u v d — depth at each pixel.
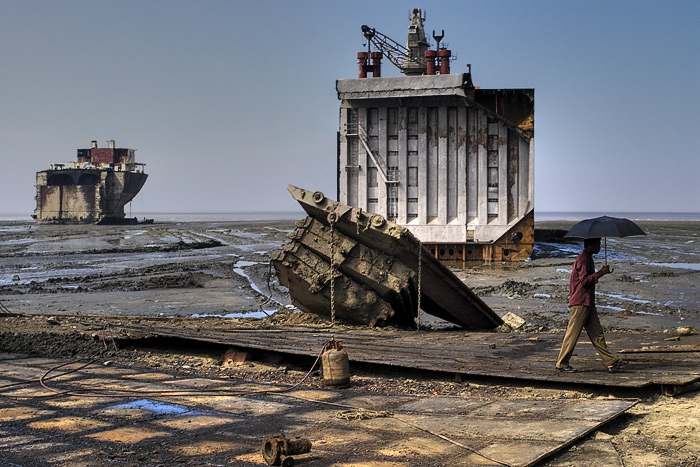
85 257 45.12
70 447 6.79
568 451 6.46
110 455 6.50
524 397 8.62
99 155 141.88
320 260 15.37
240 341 12.03
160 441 6.98
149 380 10.09
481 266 33.34
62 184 140.12
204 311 20.67
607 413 7.41
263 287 27.22
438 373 10.18
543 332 14.08
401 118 33.59
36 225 135.25
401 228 13.74
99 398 8.88
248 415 8.01
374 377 10.30
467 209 33.84
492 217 33.81
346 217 14.40
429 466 6.04
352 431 7.22
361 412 7.90
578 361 10.04
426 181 33.81
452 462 6.12
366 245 15.03
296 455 6.39
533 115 32.97
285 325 15.10
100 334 13.20
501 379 9.45
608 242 58.91
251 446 6.79
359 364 11.01
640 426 7.30
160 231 94.31
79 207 136.38
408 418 7.72
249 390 9.38
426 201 33.84
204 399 8.83
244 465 6.22
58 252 49.72
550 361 10.11
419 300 14.05
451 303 15.26
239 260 41.53
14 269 36.22
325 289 15.18
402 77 32.69
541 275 29.39
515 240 33.53
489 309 15.30
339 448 6.62
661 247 50.88
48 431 7.34
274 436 6.34
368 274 14.73
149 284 27.88
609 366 9.15
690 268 32.69
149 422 7.70
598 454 6.34
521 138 33.41
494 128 33.53
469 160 33.66
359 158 34.03
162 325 15.03
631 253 43.56
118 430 7.38
